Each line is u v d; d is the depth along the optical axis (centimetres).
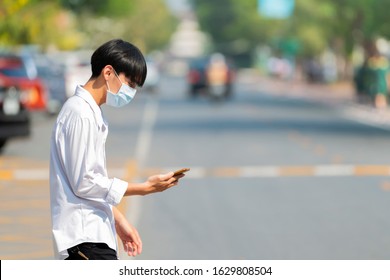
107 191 1026
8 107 4319
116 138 5622
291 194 3177
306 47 18850
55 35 11119
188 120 7369
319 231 2459
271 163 4150
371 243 2283
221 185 3425
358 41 12181
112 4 11769
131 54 1048
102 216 1038
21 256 2138
